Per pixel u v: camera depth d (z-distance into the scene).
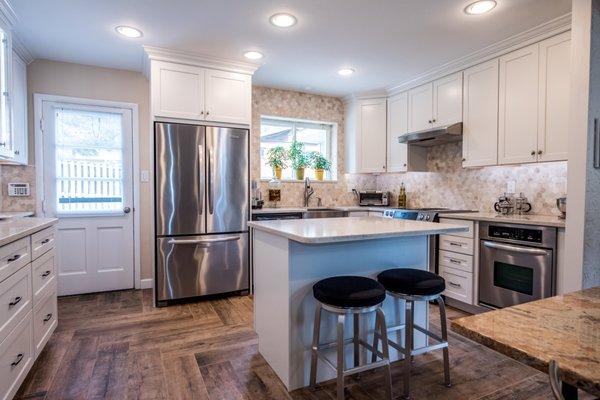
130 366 2.08
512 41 2.88
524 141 2.84
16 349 1.72
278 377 1.98
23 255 1.82
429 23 2.63
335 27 2.70
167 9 2.43
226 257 3.40
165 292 3.16
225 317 2.90
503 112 3.00
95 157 3.53
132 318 2.86
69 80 3.41
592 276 2.16
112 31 2.76
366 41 2.96
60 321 2.78
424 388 1.88
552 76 2.64
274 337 2.02
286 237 1.75
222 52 3.19
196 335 2.53
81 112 3.48
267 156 4.52
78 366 2.08
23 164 3.21
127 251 3.67
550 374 0.57
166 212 3.15
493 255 2.77
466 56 3.26
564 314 0.82
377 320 1.97
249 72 3.48
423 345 2.27
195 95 3.25
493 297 2.78
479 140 3.22
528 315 0.82
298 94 4.57
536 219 2.59
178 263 3.21
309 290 1.90
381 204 4.72
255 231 2.27
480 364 2.13
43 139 3.33
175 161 3.17
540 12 2.46
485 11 2.45
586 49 2.08
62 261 3.42
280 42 2.98
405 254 2.19
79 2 2.32
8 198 3.22
